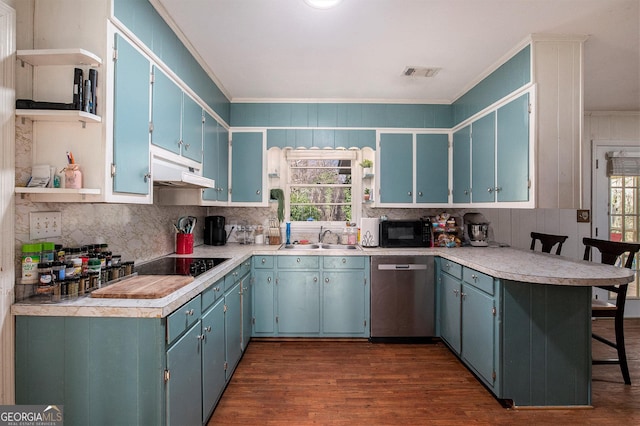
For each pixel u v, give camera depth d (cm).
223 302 210
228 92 324
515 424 188
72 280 141
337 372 247
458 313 259
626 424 189
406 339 306
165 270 203
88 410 131
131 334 130
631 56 249
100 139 137
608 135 392
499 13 195
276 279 301
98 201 137
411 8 190
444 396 216
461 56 248
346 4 186
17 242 136
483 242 327
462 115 321
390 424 188
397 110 343
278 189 364
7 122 128
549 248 298
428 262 301
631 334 327
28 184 136
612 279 178
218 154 302
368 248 318
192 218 286
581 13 194
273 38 222
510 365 201
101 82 137
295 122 341
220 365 204
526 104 225
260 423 188
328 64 262
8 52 127
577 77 220
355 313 303
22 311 130
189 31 212
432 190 343
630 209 391
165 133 191
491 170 269
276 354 279
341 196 383
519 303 201
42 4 138
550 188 218
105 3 137
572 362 202
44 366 131
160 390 129
